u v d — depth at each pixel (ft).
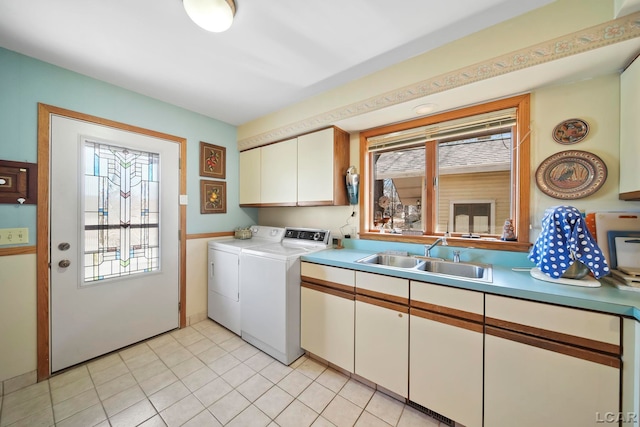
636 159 3.85
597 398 3.25
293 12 4.11
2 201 5.00
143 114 7.14
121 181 6.76
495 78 4.50
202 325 8.27
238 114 8.66
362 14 4.16
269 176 8.74
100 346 6.37
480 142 6.08
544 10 3.99
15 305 5.19
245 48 5.08
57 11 4.04
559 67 4.16
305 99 7.41
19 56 5.21
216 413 4.71
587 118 4.59
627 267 3.95
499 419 3.89
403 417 4.65
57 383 5.43
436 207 6.58
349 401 5.03
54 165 5.66
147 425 4.44
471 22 4.35
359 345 5.41
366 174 7.55
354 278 5.50
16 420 4.47
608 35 3.60
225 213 9.43
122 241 6.77
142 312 7.16
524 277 4.41
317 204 7.39
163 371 5.91
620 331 3.14
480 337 4.04
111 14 4.13
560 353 3.45
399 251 6.72
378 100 5.85
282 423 4.50
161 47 5.04
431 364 4.50
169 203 7.75
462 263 5.55
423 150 6.80
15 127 5.16
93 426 4.39
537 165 5.06
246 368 6.07
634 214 4.16
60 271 5.75
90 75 6.12
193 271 8.39
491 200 5.95
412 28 4.49
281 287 6.24
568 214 3.93
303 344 6.47
